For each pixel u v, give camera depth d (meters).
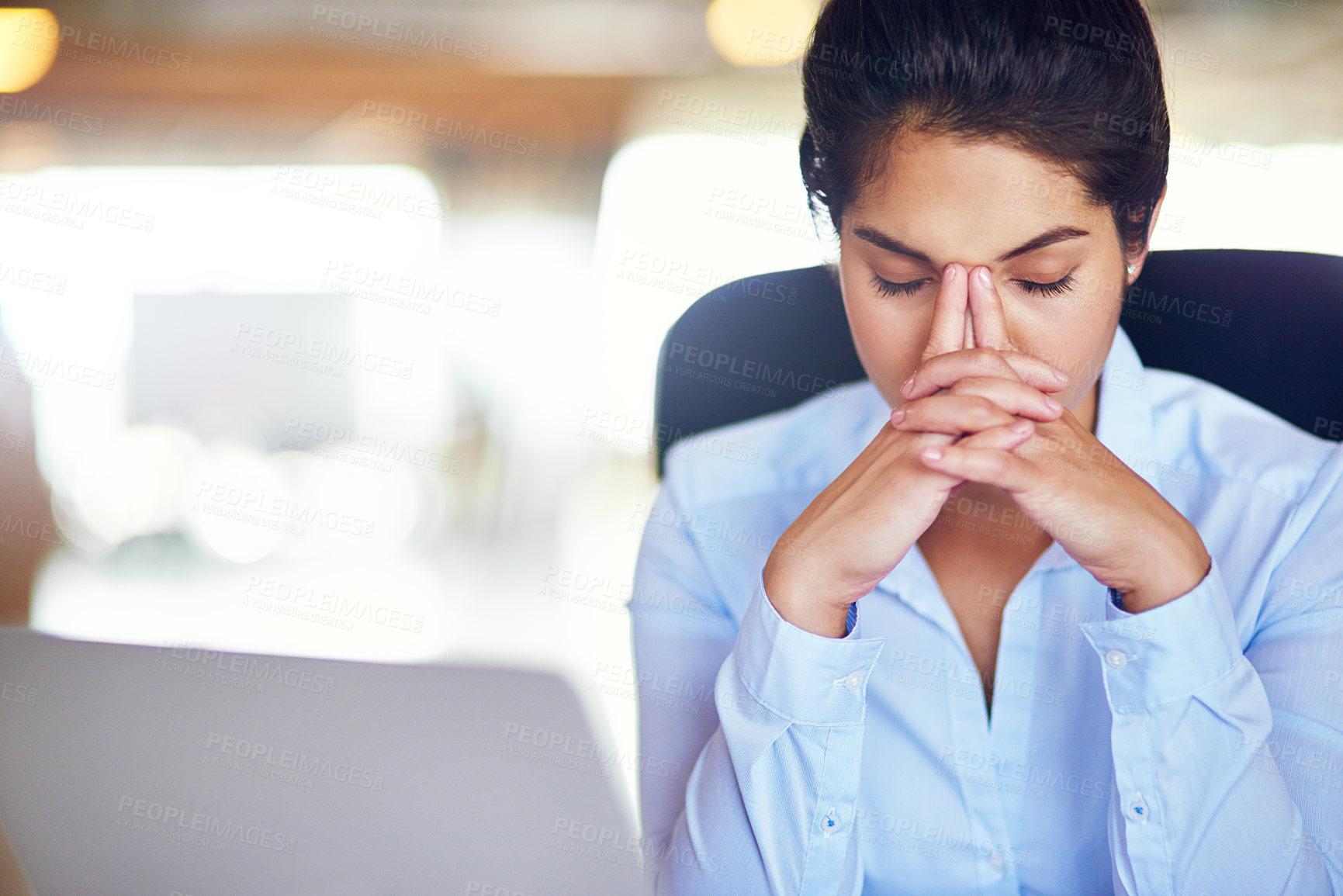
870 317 0.77
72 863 2.02
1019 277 0.71
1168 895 0.72
